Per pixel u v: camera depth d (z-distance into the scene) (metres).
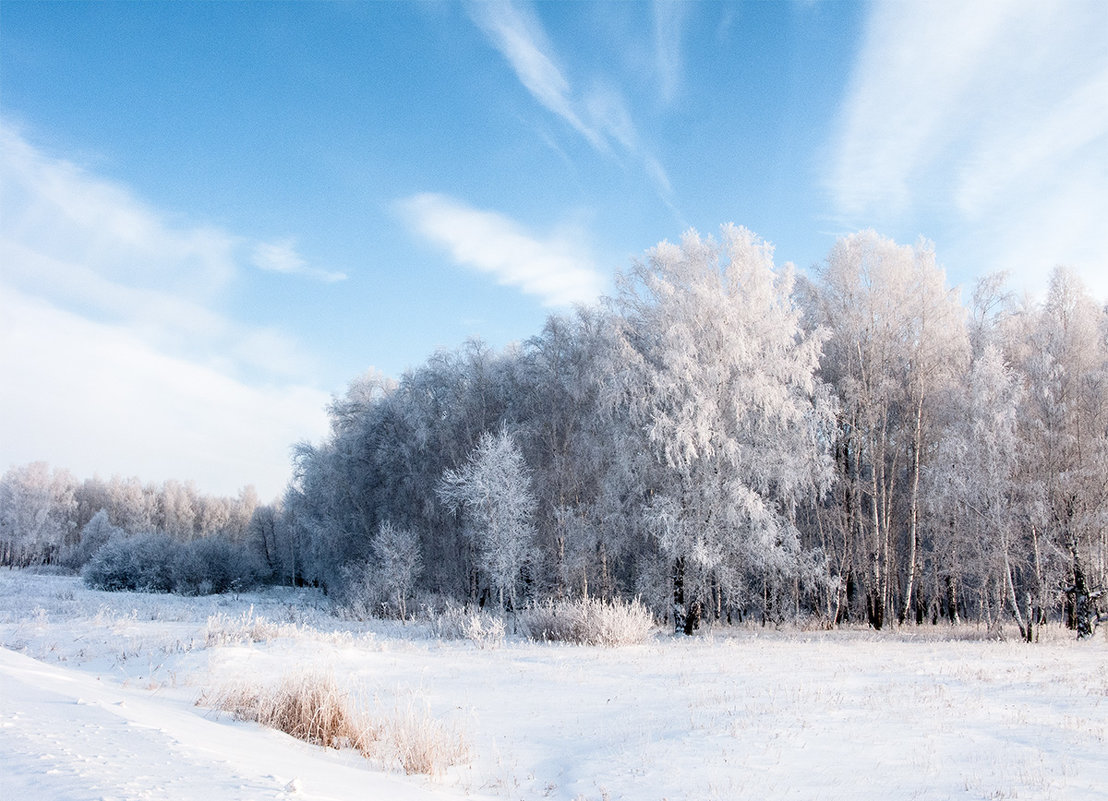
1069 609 30.42
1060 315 27.66
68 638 17.09
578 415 33.44
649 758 8.31
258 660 13.85
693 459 26.59
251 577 61.22
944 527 30.77
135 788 3.33
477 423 38.03
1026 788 6.87
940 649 19.97
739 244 27.53
